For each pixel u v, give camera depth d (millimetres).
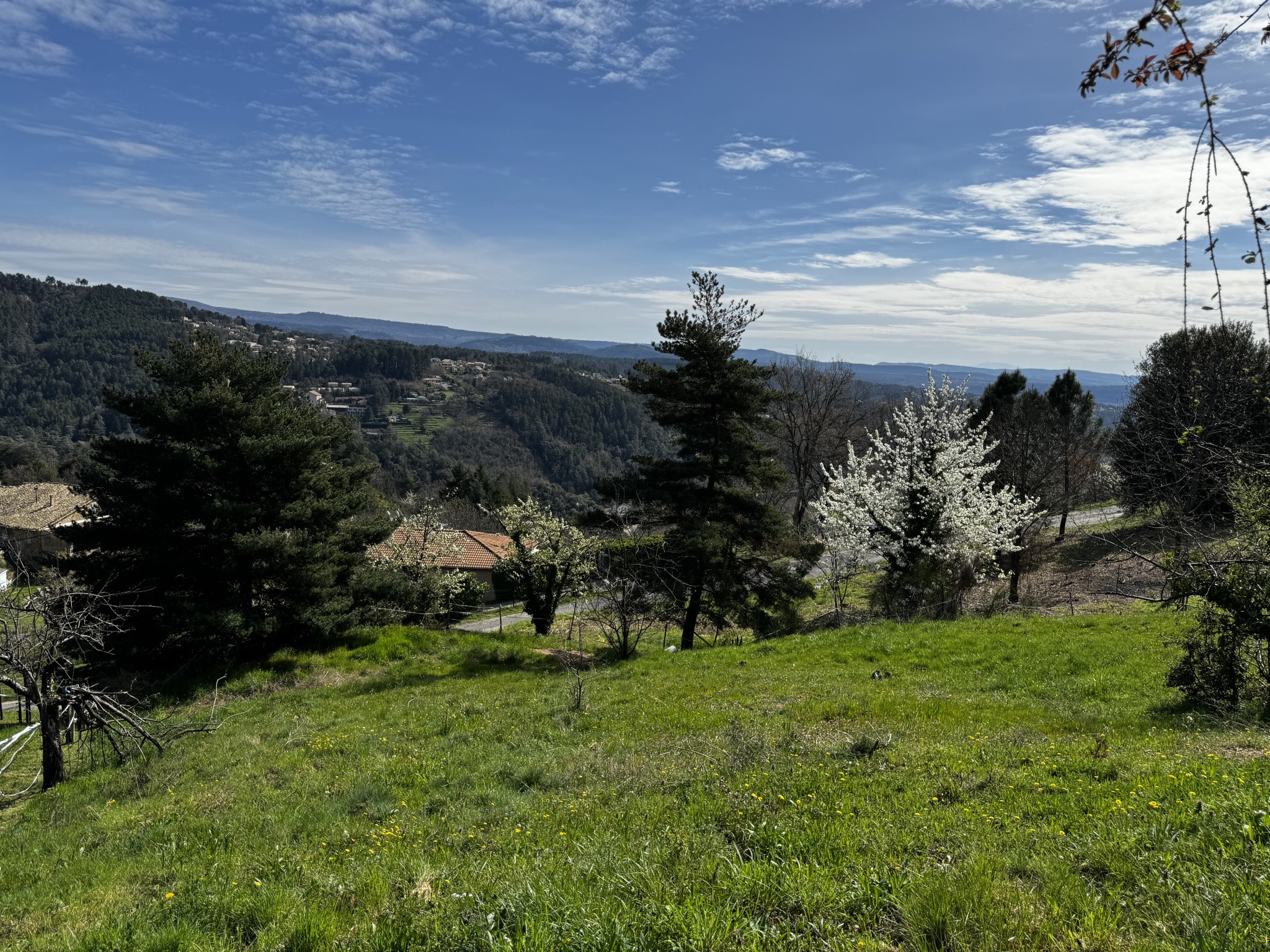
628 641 23156
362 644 25109
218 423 23203
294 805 9844
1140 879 4711
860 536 25781
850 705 12227
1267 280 3799
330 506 24281
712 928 4188
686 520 22938
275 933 5152
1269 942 3721
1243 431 6559
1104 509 43875
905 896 4574
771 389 23922
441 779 10359
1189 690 11000
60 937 5730
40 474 78938
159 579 22234
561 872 5555
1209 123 3549
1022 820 6258
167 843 8703
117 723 14609
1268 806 5500
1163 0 3225
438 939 4586
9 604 14008
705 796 7855
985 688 13805
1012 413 39625
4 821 12273
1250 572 9648
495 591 52656
